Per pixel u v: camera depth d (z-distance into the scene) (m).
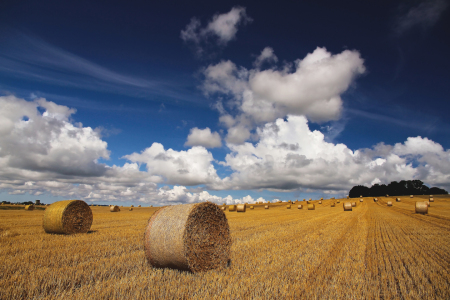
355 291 5.43
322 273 6.73
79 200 14.06
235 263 7.75
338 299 5.03
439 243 11.43
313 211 41.50
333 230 15.73
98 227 16.80
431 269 7.23
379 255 9.02
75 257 7.73
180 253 7.01
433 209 38.88
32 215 27.55
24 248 8.93
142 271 6.77
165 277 6.32
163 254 7.29
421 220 22.95
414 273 6.80
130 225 18.08
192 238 7.29
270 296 5.04
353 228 16.88
